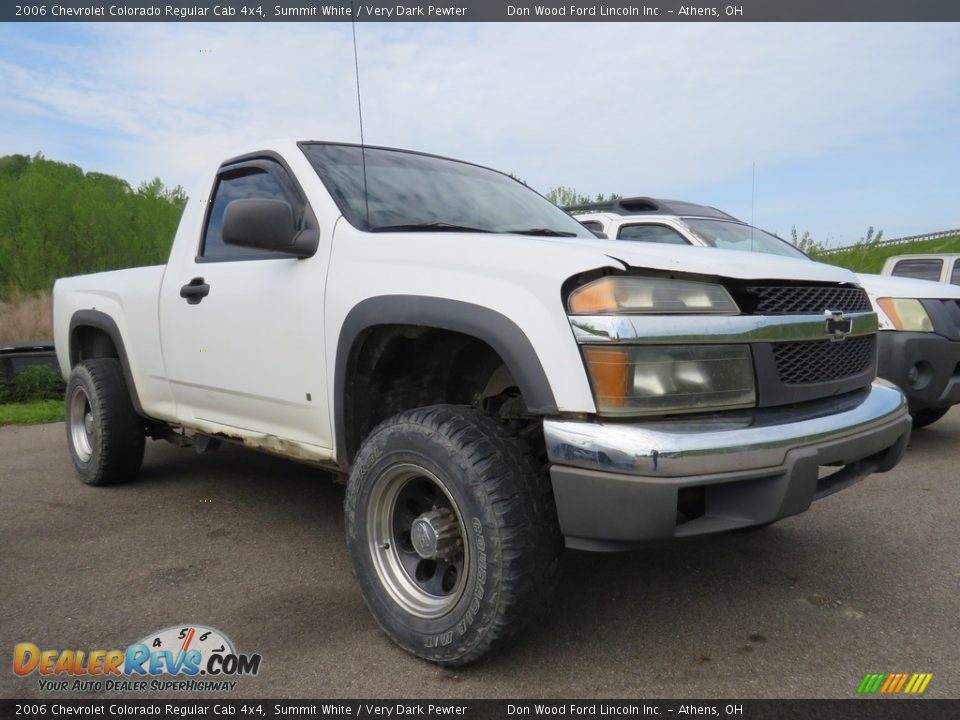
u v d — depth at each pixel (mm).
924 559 3275
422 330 2635
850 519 3820
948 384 5137
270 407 3229
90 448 4660
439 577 2523
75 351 4879
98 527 3871
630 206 7105
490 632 2240
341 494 4465
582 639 2580
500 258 2363
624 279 2176
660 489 2033
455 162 3887
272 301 3107
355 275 2744
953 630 2617
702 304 2254
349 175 3227
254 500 4340
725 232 6395
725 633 2613
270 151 3416
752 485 2219
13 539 3689
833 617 2730
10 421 7246
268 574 3217
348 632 2674
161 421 4422
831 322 2572
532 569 2221
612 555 3369
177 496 4430
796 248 6633
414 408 2738
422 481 2561
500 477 2238
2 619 2791
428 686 2303
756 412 2332
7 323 11148
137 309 4086
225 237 2762
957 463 4930
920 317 5082
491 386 2807
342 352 2756
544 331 2193
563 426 2148
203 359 3562
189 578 3176
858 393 2785
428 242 2588
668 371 2160
